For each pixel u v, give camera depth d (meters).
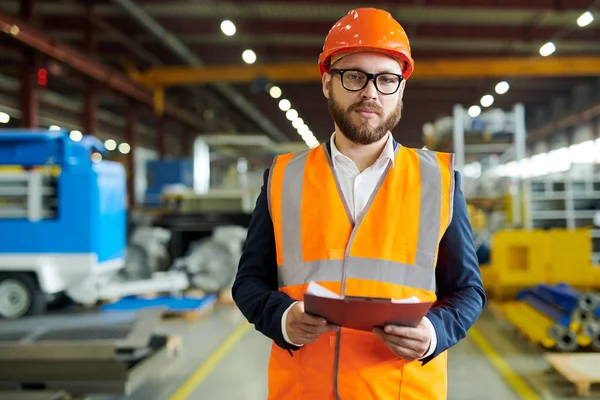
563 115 21.17
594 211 9.95
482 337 6.40
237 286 1.66
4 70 15.67
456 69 16.11
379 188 1.57
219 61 17.97
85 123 14.48
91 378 3.94
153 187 16.33
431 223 1.54
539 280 7.50
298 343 1.44
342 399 1.48
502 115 10.70
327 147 1.68
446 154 1.66
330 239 1.54
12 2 12.51
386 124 1.56
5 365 3.97
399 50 1.52
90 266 6.93
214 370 5.17
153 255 8.84
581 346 5.57
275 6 12.85
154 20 13.80
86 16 13.00
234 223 9.95
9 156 7.06
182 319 7.58
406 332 1.30
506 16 13.37
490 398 4.36
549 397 4.36
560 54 16.97
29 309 7.05
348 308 1.28
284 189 1.64
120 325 4.71
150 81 16.75
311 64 16.45
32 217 6.98
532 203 10.05
